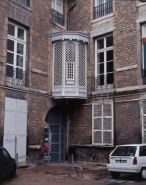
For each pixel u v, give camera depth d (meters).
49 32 15.52
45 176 10.63
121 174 11.34
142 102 13.22
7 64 13.19
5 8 13.09
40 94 14.50
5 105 12.56
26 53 14.20
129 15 14.27
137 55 13.69
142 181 9.70
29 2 14.52
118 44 14.50
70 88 14.83
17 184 8.98
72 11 16.81
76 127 15.84
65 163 15.06
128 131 13.56
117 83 14.29
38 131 14.25
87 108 15.47
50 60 15.33
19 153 13.04
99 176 10.78
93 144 14.84
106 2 15.51
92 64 15.48
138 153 9.88
